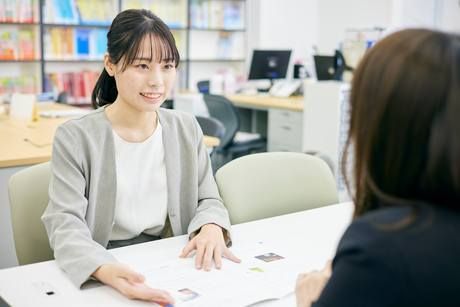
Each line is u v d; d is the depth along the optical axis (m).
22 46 5.04
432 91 0.59
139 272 1.21
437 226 0.59
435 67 0.60
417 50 0.61
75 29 5.29
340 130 3.87
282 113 4.63
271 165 1.83
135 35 1.39
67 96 4.90
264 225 1.56
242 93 5.59
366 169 0.65
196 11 6.05
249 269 1.23
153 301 1.06
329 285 0.64
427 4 6.31
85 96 5.40
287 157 1.87
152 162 1.53
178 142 1.58
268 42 6.58
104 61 1.51
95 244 1.27
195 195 1.61
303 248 1.38
